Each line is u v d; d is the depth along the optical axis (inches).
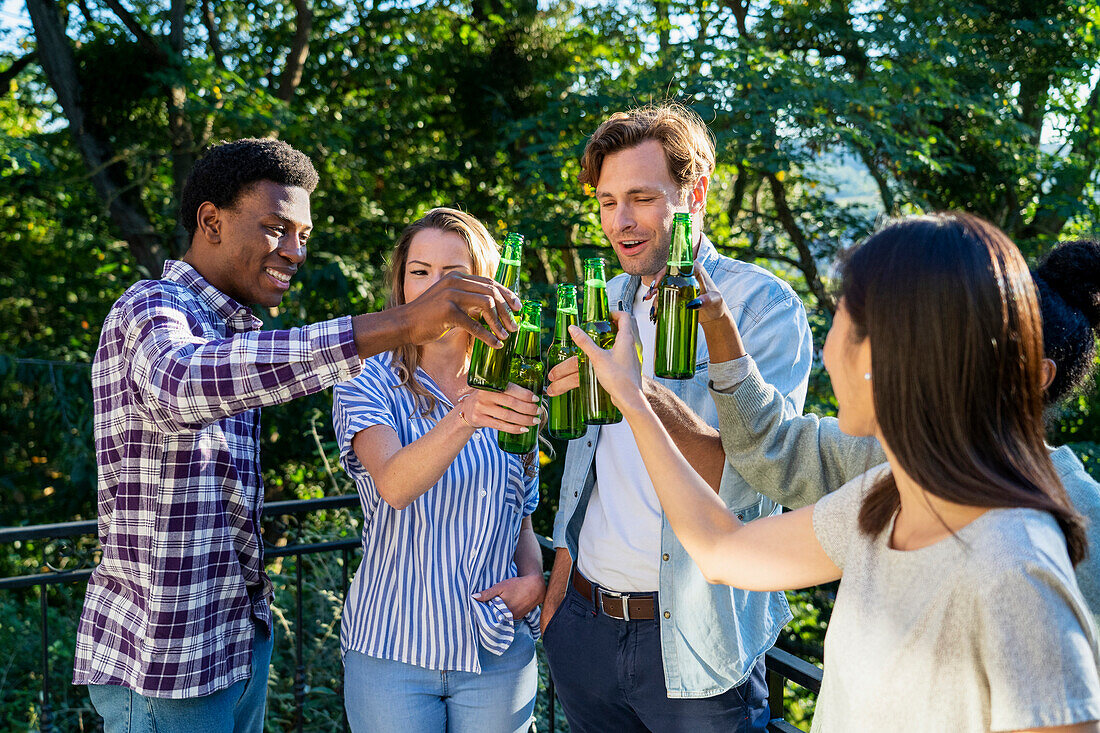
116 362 67.4
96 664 70.9
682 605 69.5
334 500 104.0
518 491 80.7
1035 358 36.7
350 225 387.2
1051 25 312.0
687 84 278.1
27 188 344.5
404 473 68.9
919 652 36.6
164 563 68.3
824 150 283.4
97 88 317.1
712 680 69.7
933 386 36.2
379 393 77.2
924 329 36.3
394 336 56.9
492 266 82.7
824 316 301.9
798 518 46.8
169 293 68.8
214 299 74.0
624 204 74.7
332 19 399.2
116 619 70.6
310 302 301.6
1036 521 35.4
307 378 56.8
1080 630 33.6
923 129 307.9
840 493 45.3
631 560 72.5
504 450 70.1
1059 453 47.7
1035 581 33.7
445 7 404.5
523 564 83.7
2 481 301.1
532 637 81.4
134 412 66.9
